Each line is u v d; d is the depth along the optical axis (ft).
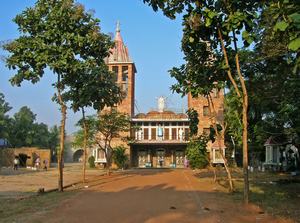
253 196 62.08
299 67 26.53
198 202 53.16
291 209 48.32
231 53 54.19
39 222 38.75
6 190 71.82
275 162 147.74
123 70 199.72
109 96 86.12
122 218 40.93
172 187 76.64
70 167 196.85
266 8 41.34
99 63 75.87
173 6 45.65
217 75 61.41
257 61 64.85
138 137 201.05
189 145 157.38
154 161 203.31
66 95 82.28
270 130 92.58
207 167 157.99
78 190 72.02
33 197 60.39
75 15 69.10
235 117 77.30
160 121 200.75
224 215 43.09
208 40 51.01
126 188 75.00
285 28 23.68
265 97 73.10
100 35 71.56
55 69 70.08
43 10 69.36
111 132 136.26
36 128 284.82
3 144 177.06
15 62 69.36
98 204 51.49
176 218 40.98
